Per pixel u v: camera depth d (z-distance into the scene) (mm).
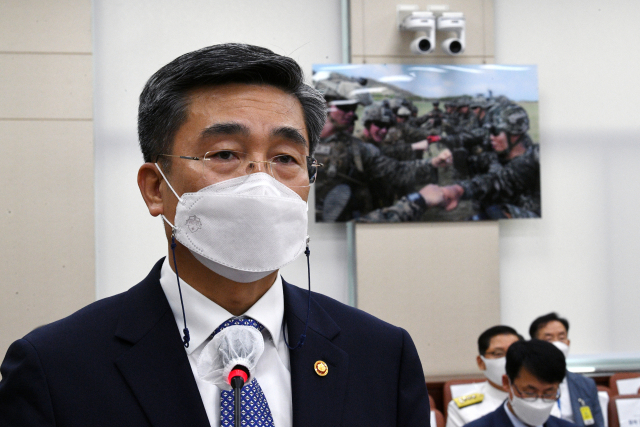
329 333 1158
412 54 5598
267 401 1065
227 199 1029
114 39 5469
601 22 5980
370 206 5492
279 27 5625
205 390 1052
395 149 5523
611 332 5902
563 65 5930
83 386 997
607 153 5969
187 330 1054
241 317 1102
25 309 5160
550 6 5930
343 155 5477
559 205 5898
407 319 5504
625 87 5992
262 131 1062
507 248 5836
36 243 5207
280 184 1070
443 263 5574
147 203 1163
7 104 5227
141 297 1117
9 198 5199
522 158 5680
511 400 2848
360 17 5562
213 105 1059
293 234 1083
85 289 5227
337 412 1077
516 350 2824
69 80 5293
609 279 5926
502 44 5859
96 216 5391
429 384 5469
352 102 5484
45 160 5246
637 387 5129
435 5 5617
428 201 5547
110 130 5438
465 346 5547
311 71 5633
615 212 5957
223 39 5559
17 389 989
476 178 5617
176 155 1080
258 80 1072
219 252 1043
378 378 1145
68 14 5316
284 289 1203
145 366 1033
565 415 4113
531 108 5703
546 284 5863
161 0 5531
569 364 5809
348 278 5617
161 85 1086
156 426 988
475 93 5629
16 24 5266
